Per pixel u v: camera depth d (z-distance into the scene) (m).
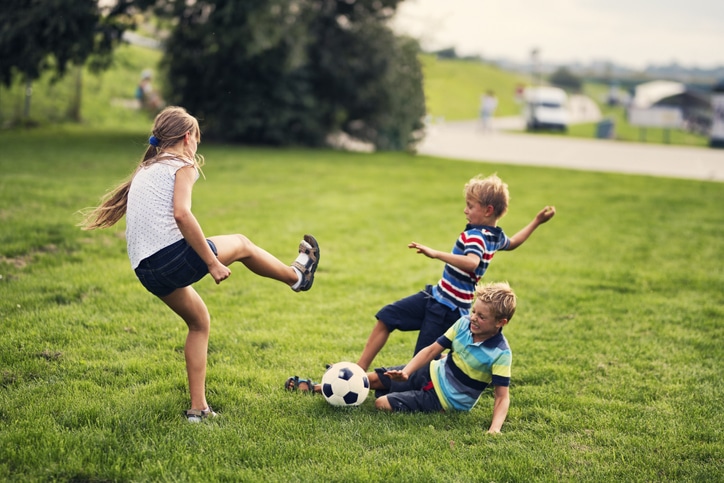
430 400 4.09
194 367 3.80
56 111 22.02
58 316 5.31
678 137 39.12
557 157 23.23
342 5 20.02
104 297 5.89
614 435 3.90
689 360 5.22
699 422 4.13
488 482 3.30
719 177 19.16
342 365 4.10
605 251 9.05
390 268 7.75
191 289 3.77
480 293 3.92
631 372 4.93
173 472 3.24
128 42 18.11
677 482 3.41
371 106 21.23
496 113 52.34
